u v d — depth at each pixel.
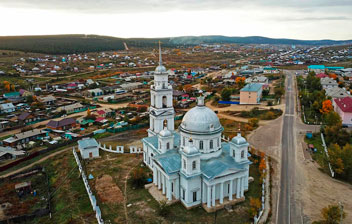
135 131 101.50
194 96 161.38
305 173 64.81
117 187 59.91
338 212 44.34
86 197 56.59
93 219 49.09
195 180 50.56
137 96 164.75
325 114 102.06
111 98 155.38
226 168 49.09
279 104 135.25
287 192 56.75
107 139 93.25
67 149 85.44
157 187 58.94
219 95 162.12
